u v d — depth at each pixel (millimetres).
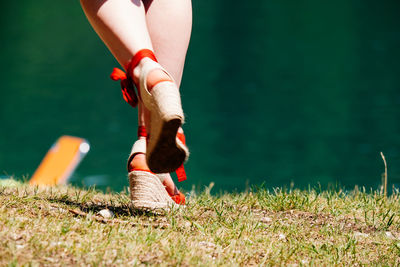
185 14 6828
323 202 8602
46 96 54281
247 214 7305
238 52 75688
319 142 38469
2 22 102188
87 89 57875
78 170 32250
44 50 79250
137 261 5250
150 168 5824
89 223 6016
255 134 41438
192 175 31438
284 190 8789
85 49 80250
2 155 35531
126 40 5906
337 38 84250
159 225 6320
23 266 4777
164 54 6742
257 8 116250
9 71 65750
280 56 72750
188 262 5359
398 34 85312
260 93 54531
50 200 7141
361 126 41906
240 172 32125
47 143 38844
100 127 43812
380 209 8242
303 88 55906
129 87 6121
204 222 6730
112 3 6020
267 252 5805
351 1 123875
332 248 6266
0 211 6008
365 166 32281
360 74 61125
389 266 5855
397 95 50938
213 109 49062
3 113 47719
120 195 8445
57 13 111438
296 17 104688
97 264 5051
